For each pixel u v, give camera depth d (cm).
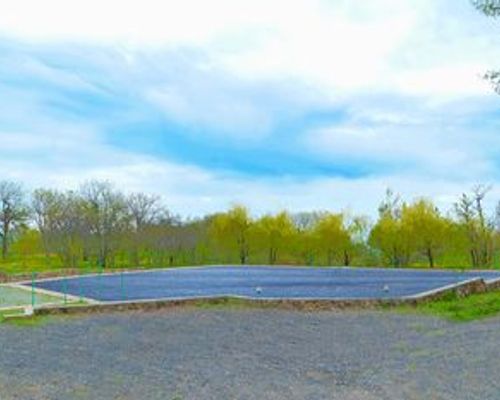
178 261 7756
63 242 7506
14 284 3912
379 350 1947
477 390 1374
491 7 2845
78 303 2792
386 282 3972
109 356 1759
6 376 1442
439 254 7406
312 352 1917
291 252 7869
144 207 7762
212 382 1458
